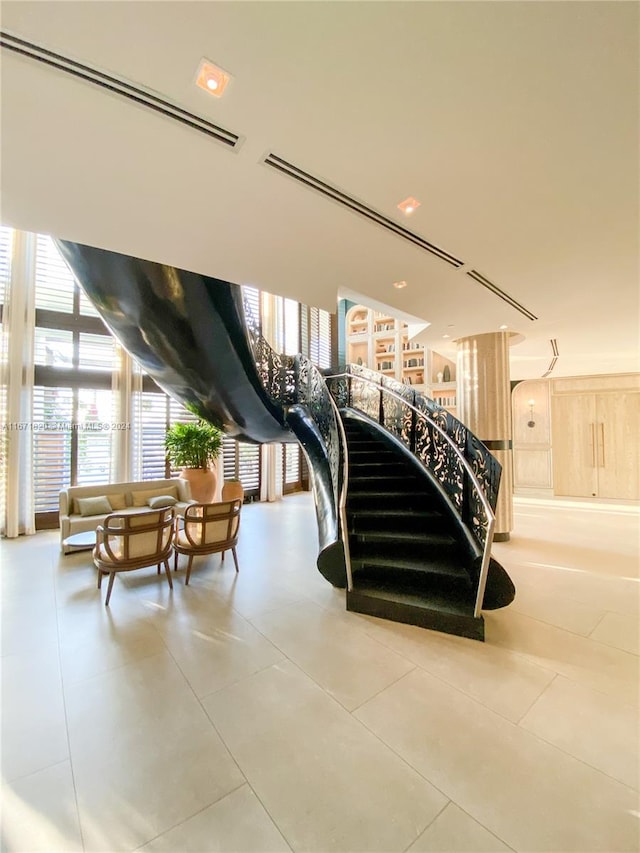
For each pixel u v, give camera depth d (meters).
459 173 1.73
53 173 1.65
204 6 1.02
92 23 1.06
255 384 4.61
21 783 1.48
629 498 7.95
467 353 5.18
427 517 3.52
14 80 1.21
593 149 1.59
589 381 8.31
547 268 2.77
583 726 1.78
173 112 1.35
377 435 5.44
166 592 3.36
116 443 6.11
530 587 3.45
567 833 1.29
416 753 1.62
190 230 2.15
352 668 2.23
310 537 5.33
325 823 1.33
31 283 5.37
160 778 1.50
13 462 5.14
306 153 1.58
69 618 2.87
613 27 1.10
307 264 2.62
